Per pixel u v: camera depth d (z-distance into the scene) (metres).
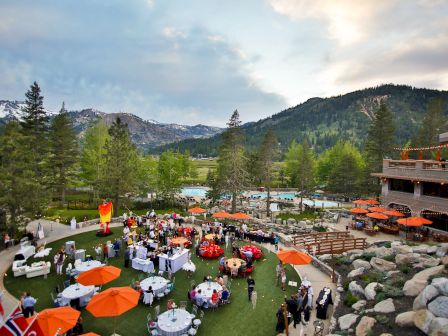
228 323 16.53
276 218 46.44
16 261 22.80
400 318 13.67
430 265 18.58
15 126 30.92
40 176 35.75
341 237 33.41
